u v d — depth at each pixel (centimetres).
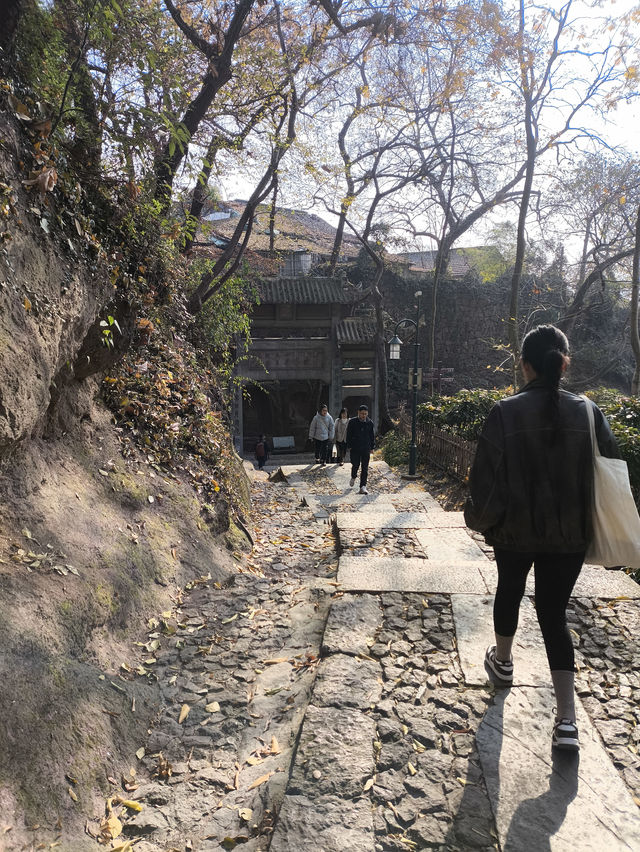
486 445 239
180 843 204
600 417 238
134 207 490
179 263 702
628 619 348
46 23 373
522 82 1430
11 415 274
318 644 335
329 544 596
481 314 3091
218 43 735
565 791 219
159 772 239
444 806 212
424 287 3017
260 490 986
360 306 2936
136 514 413
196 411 621
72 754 221
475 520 243
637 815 209
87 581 308
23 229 304
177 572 401
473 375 3116
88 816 207
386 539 559
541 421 234
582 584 391
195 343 873
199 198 895
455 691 281
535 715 264
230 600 386
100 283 394
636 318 1483
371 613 359
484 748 242
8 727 207
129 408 498
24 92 345
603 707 272
